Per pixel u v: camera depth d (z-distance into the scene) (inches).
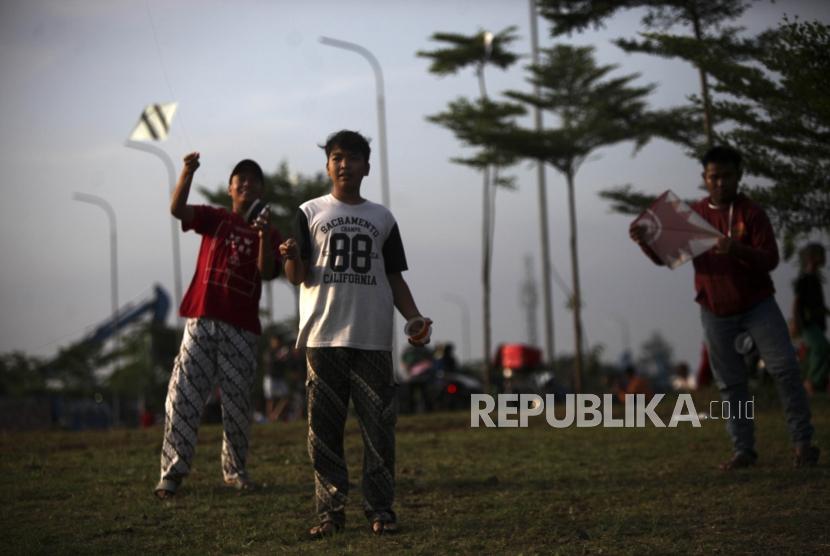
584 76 1008.9
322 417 197.8
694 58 421.4
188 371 245.3
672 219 264.1
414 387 761.0
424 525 204.8
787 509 209.3
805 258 448.5
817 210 391.5
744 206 265.6
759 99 394.0
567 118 1040.8
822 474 249.3
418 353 797.2
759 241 260.7
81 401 2090.3
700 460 286.8
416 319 198.8
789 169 389.4
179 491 250.8
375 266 200.8
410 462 296.8
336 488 197.6
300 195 1419.8
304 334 200.4
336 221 200.8
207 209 251.4
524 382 722.8
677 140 792.3
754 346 266.4
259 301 255.0
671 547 179.5
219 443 346.9
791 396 263.7
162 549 189.2
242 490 250.1
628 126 899.4
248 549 186.9
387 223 204.4
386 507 198.5
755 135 391.2
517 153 1034.1
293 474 275.4
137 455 322.7
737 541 182.7
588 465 283.1
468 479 261.9
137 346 1982.0
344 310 197.8
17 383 2074.3
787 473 252.5
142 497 243.3
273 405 721.0
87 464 302.4
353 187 204.1
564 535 193.0
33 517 221.5
